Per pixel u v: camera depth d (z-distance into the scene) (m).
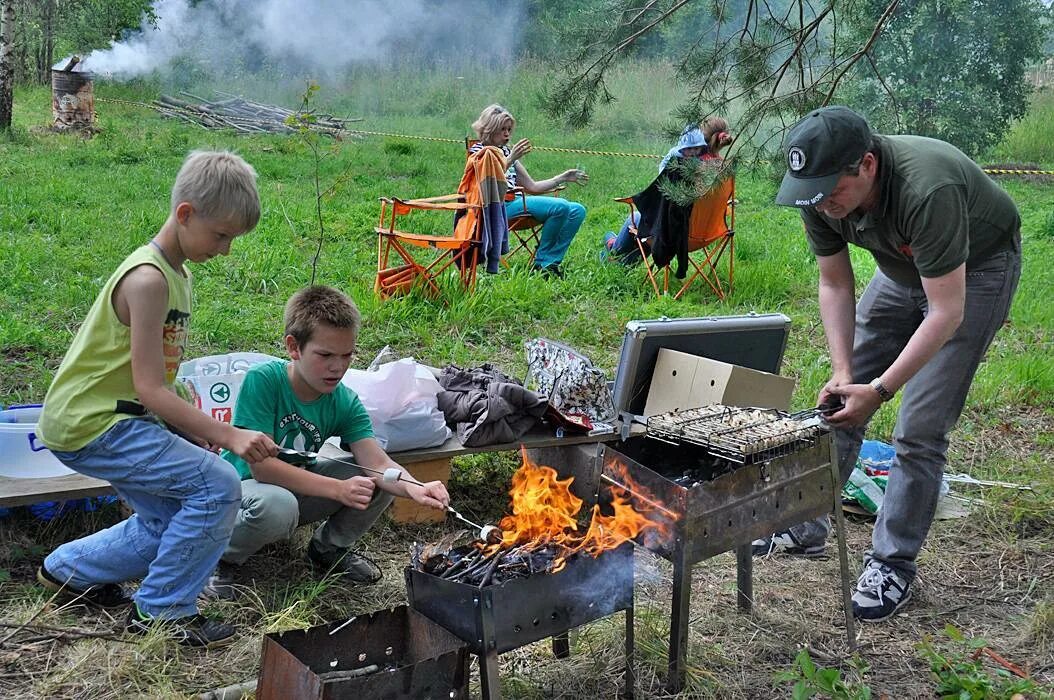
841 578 3.59
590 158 15.97
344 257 8.83
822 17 5.93
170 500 3.32
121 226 9.38
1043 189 14.36
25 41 22.22
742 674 3.41
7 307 6.74
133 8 23.00
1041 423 6.21
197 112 18.75
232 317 6.93
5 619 3.36
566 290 8.25
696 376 4.13
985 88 15.02
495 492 4.76
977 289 3.73
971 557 4.41
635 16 6.28
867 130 3.41
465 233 7.59
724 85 6.23
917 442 3.80
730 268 8.73
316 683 2.44
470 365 6.40
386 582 3.92
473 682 3.20
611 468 3.27
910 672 3.49
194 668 3.20
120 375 3.16
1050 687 3.40
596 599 2.98
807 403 6.03
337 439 4.20
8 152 13.53
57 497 3.69
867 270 9.58
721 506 3.13
